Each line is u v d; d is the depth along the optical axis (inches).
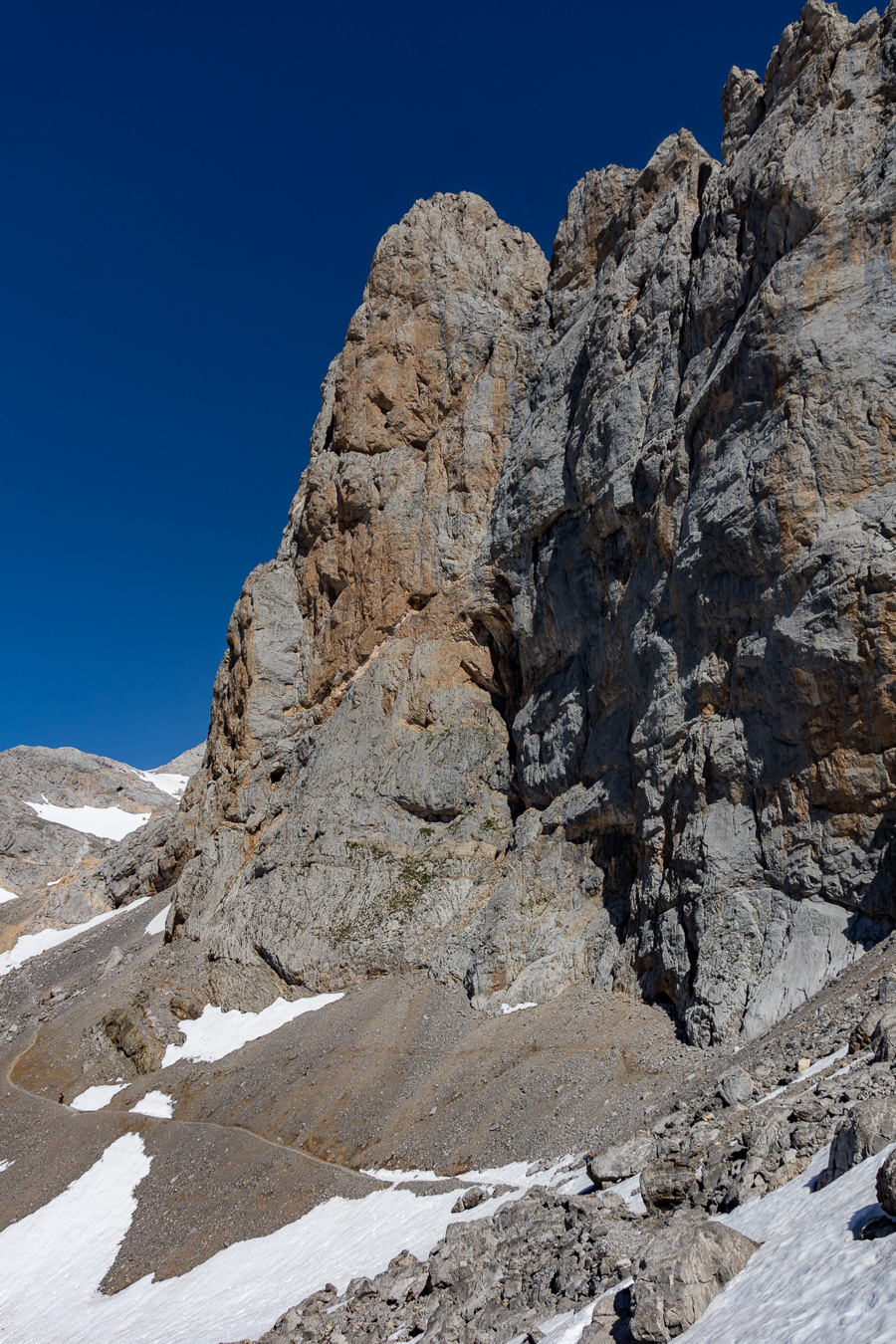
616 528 1836.9
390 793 2304.4
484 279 2805.1
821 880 1242.0
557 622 2044.8
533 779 2047.2
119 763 6599.4
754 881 1323.8
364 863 2230.6
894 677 1184.8
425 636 2448.3
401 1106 1524.4
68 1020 2497.5
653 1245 474.6
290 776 2659.9
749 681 1395.2
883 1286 331.9
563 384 2198.6
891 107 1407.5
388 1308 847.1
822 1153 567.2
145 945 3009.4
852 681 1227.2
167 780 6963.6
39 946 3757.4
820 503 1295.5
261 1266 1259.8
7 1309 1446.9
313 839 2345.0
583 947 1663.4
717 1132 716.0
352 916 2132.1
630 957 1535.4
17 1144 1957.4
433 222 2851.9
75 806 5826.8
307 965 2105.1
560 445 2118.6
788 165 1440.7
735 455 1440.7
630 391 1819.6
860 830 1224.2
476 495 2485.2
